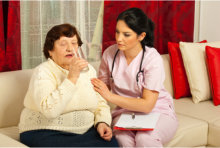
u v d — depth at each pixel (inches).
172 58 105.1
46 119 67.6
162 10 128.1
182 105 100.2
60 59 68.9
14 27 94.0
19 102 81.3
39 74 66.7
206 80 103.3
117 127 72.5
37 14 98.9
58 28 68.5
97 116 74.5
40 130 67.7
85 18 109.3
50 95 64.1
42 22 100.5
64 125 68.4
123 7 117.0
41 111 64.1
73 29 70.0
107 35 115.0
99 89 73.4
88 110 72.5
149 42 80.7
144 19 76.3
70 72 64.7
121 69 81.1
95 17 111.6
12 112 80.5
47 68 68.3
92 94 71.9
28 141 67.3
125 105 74.9
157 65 77.8
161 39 130.2
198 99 102.0
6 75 81.3
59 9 103.0
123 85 80.9
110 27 115.1
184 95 106.3
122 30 74.9
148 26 78.0
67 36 68.1
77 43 70.6
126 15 74.7
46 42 69.8
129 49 79.0
